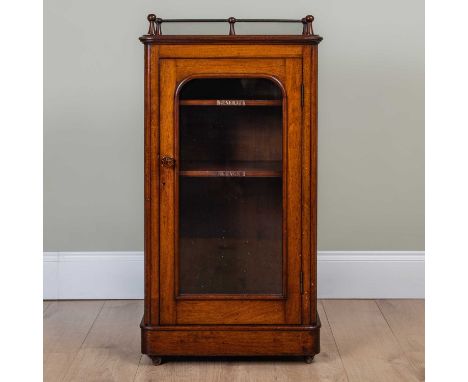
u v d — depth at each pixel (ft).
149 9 8.64
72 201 8.86
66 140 8.79
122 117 8.78
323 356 7.17
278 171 6.82
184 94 6.76
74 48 8.70
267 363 7.02
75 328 7.96
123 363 7.02
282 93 6.70
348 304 8.77
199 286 6.91
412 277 8.93
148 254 6.86
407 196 8.88
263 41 6.64
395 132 8.80
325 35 8.69
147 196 6.81
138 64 8.73
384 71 8.73
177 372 6.80
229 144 6.82
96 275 8.93
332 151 8.83
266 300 6.88
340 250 8.96
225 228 6.88
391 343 7.50
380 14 8.68
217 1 8.60
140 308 8.65
